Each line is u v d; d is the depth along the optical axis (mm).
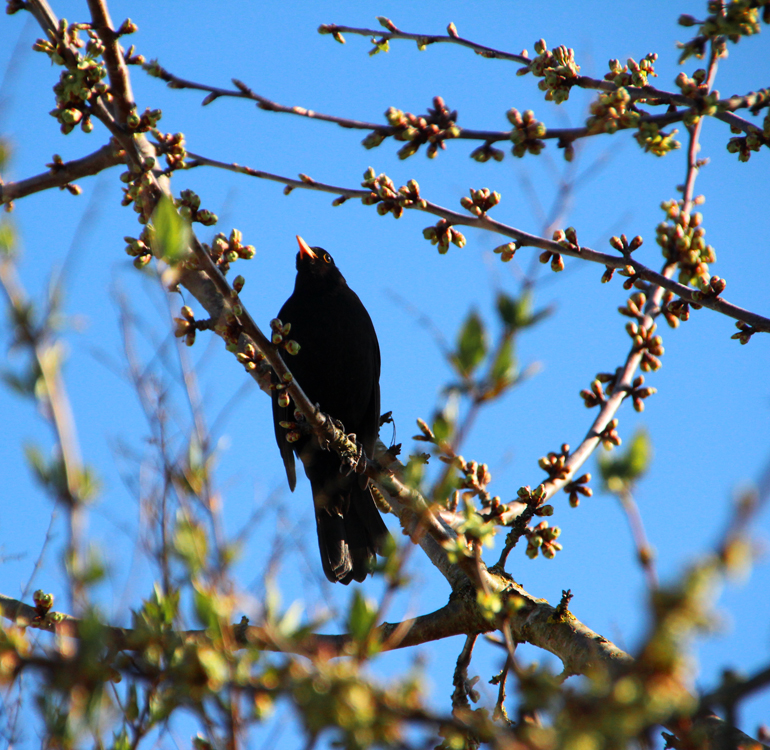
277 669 4129
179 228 4625
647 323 8367
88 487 4164
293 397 8773
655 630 3121
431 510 4762
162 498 4754
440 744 4445
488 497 6227
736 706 3664
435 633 8812
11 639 4277
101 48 6789
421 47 8672
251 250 7645
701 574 3035
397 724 3818
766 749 5594
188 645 4211
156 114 6766
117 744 4223
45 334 4156
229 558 4441
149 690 4289
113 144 8195
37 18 7219
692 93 6906
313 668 3977
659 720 3453
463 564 5707
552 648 8250
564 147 7199
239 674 4117
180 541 4301
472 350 3824
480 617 8562
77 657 4039
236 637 7934
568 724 3418
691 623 3066
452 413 4289
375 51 8742
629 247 7797
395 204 7414
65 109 6688
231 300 7277
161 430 5031
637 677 3273
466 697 8430
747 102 6953
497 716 7938
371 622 4094
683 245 6719
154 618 4387
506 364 3869
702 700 3717
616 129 6801
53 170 8305
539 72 8281
